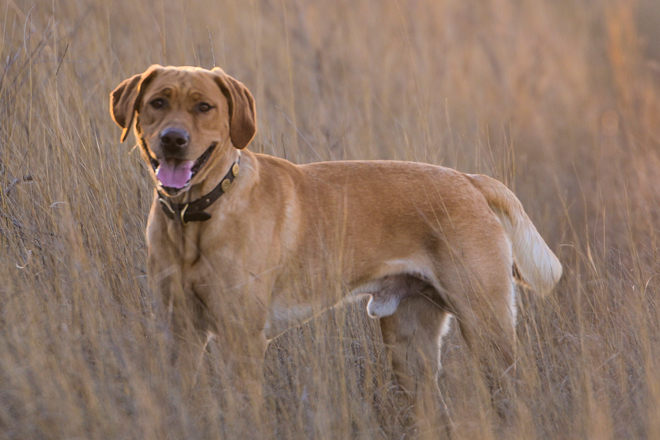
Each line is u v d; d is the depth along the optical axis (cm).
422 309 699
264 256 585
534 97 1542
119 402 516
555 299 744
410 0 1447
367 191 651
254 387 555
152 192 761
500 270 654
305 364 600
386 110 1088
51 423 471
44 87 779
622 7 1639
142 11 1034
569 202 1145
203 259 572
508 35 1631
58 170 709
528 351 650
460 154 1093
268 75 1143
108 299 598
